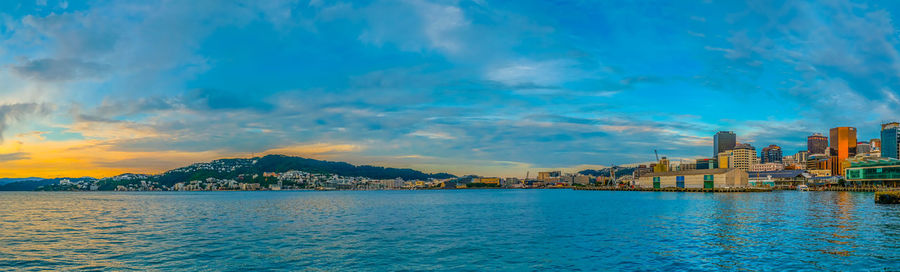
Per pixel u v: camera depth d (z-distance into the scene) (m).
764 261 39.47
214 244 51.62
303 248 48.50
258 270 38.31
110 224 76.06
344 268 38.78
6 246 51.38
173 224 75.38
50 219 87.81
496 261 41.09
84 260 42.94
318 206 138.25
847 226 63.09
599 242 51.03
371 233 60.97
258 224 74.62
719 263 38.88
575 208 116.88
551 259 41.66
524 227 67.19
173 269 38.91
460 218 84.94
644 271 36.41
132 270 38.66
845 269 36.34
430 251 46.28
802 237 52.69
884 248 45.06
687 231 60.03
